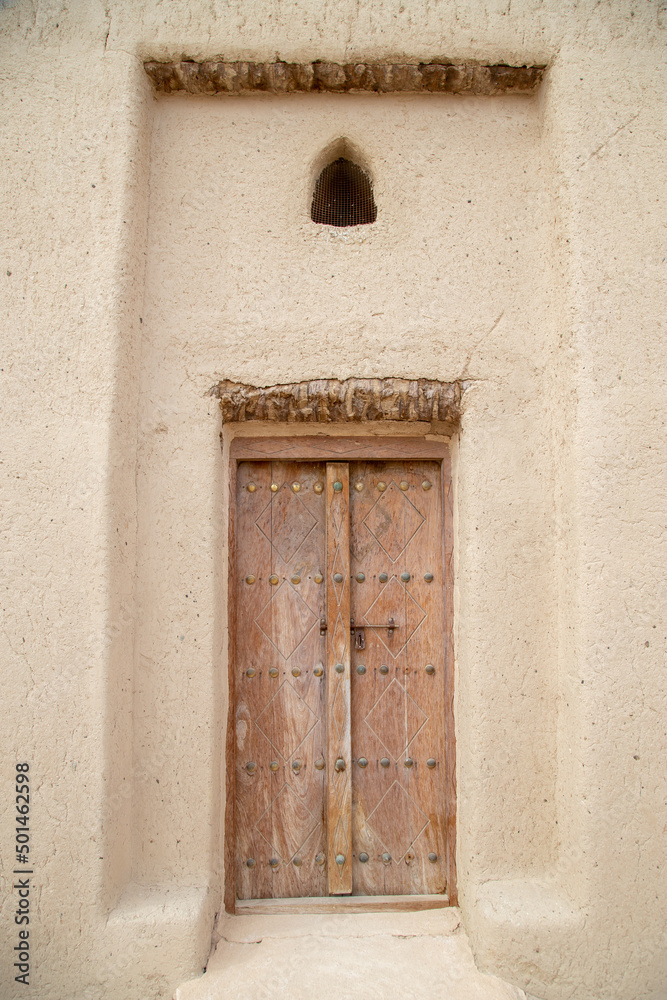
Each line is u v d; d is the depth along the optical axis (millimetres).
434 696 2865
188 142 2811
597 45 2658
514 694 2633
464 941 2568
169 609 2637
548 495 2705
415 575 2912
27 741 2434
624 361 2566
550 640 2664
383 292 2748
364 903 2734
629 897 2426
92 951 2363
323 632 2875
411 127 2822
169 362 2717
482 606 2648
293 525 2928
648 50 2666
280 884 2791
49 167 2611
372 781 2832
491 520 2676
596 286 2584
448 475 2896
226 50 2637
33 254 2584
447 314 2744
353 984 2348
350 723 2820
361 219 2912
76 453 2520
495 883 2564
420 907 2734
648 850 2443
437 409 2736
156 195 2783
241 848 2795
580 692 2473
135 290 2662
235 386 2719
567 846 2516
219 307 2740
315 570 2912
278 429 2871
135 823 2584
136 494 2672
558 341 2682
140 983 2361
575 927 2408
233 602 2822
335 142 2822
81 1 2654
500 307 2752
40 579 2480
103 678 2443
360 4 2650
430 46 2645
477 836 2582
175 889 2535
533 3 2662
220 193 2789
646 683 2480
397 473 2939
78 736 2434
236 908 2715
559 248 2666
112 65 2639
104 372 2535
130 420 2637
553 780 2631
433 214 2785
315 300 2742
